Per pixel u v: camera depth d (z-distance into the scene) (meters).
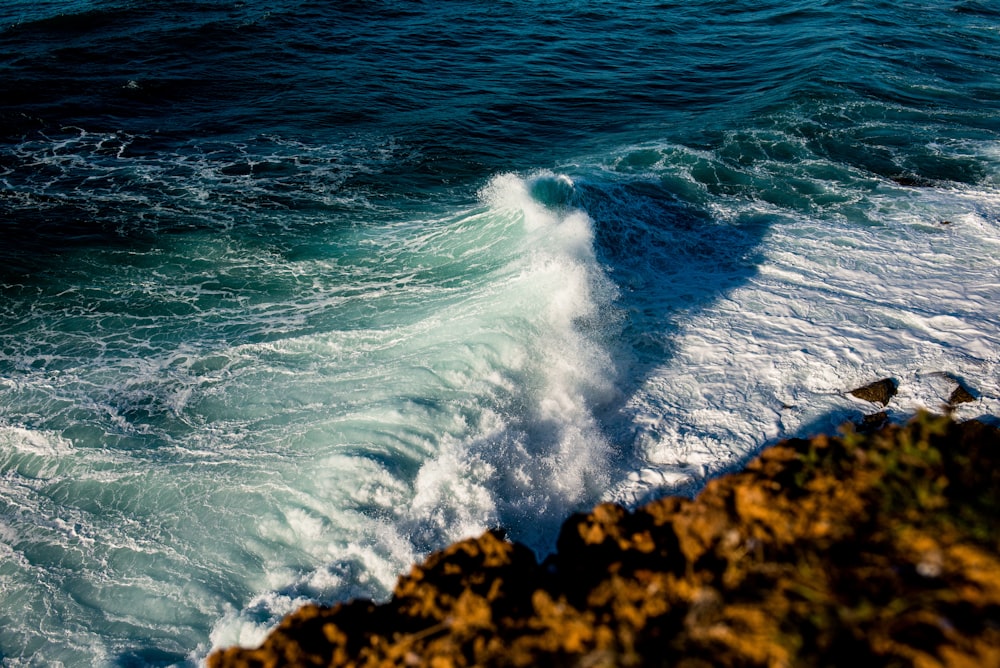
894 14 24.62
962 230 10.92
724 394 7.79
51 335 9.01
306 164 14.48
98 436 7.29
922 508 3.57
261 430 7.37
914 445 3.99
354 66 20.56
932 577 3.15
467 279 9.96
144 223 11.89
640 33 24.36
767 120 16.05
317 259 10.91
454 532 6.25
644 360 8.51
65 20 22.80
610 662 3.11
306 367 8.29
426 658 3.41
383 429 7.24
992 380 7.39
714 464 6.80
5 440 7.25
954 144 14.41
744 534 3.71
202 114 17.03
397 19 24.88
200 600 5.83
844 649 2.91
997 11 25.23
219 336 8.98
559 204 11.66
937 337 8.30
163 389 7.97
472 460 6.79
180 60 20.36
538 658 3.27
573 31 24.42
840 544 3.48
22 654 5.49
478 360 8.13
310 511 6.44
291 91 18.59
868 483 3.84
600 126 16.94
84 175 13.62
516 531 6.31
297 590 5.84
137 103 17.45
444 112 17.53
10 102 16.84
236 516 6.47
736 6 27.27
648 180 13.48
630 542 3.94
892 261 10.20
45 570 6.05
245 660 3.67
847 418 7.17
